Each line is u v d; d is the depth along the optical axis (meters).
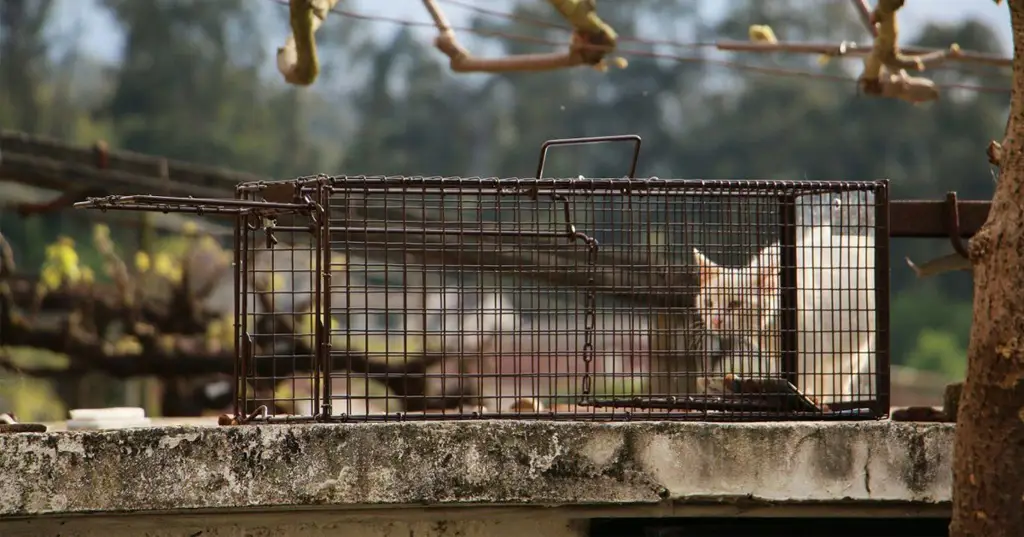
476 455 6.30
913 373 39.34
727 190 6.93
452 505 6.50
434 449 6.27
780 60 56.44
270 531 6.62
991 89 10.27
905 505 6.84
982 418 5.58
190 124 53.81
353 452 6.20
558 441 6.36
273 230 6.61
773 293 7.30
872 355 7.62
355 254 8.66
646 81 60.72
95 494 6.01
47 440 5.99
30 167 14.59
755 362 7.46
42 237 39.62
